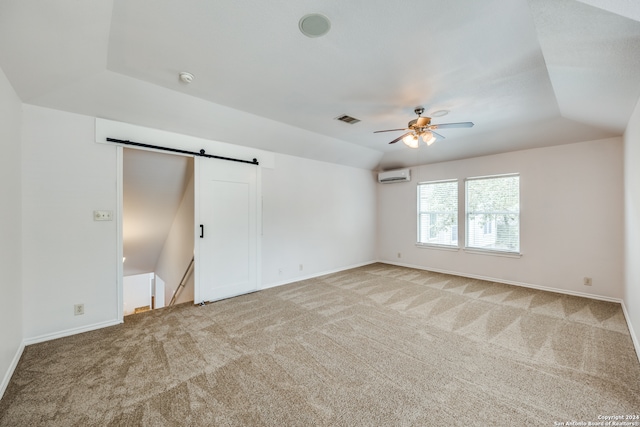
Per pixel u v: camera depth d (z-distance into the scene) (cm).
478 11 167
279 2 161
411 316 324
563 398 182
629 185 304
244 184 413
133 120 304
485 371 213
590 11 139
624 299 341
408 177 591
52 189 262
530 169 438
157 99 288
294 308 351
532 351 243
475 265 503
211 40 200
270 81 263
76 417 163
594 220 383
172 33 192
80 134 276
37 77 221
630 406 174
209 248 375
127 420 161
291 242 481
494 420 163
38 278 254
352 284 466
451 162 534
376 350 245
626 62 179
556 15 151
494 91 281
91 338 265
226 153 391
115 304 298
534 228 434
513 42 200
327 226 545
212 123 346
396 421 161
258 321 310
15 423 158
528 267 441
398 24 181
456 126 295
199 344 255
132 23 180
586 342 258
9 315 209
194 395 183
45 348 245
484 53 214
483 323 303
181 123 330
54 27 173
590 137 378
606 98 248
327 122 383
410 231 602
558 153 412
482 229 496
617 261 366
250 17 175
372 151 560
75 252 274
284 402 177
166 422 159
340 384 196
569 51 185
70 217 271
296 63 231
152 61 229
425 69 240
